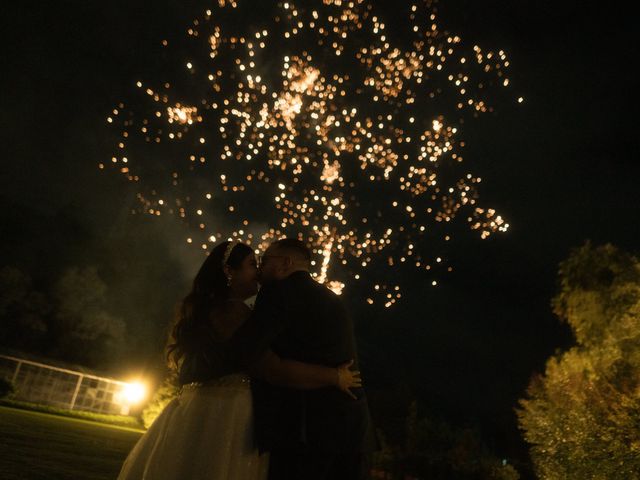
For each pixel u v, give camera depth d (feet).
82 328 90.48
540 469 27.07
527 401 29.68
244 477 6.91
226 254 7.95
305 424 6.86
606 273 30.48
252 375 7.04
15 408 62.59
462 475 53.78
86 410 85.20
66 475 17.43
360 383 7.32
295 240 8.06
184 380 7.57
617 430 23.30
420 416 83.05
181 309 7.89
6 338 84.02
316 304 7.22
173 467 6.95
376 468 58.54
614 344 26.53
